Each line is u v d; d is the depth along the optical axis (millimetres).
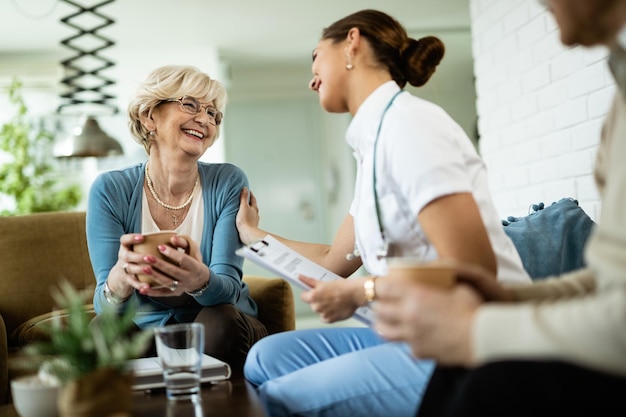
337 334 1751
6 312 2768
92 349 1108
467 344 910
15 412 1499
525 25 3225
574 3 977
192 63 6508
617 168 928
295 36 6254
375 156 1500
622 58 1016
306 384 1396
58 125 6539
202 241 2338
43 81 6367
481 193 1479
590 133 2744
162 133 2299
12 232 2857
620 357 805
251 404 1334
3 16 5336
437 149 1396
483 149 3736
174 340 1408
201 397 1436
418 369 1322
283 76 7590
